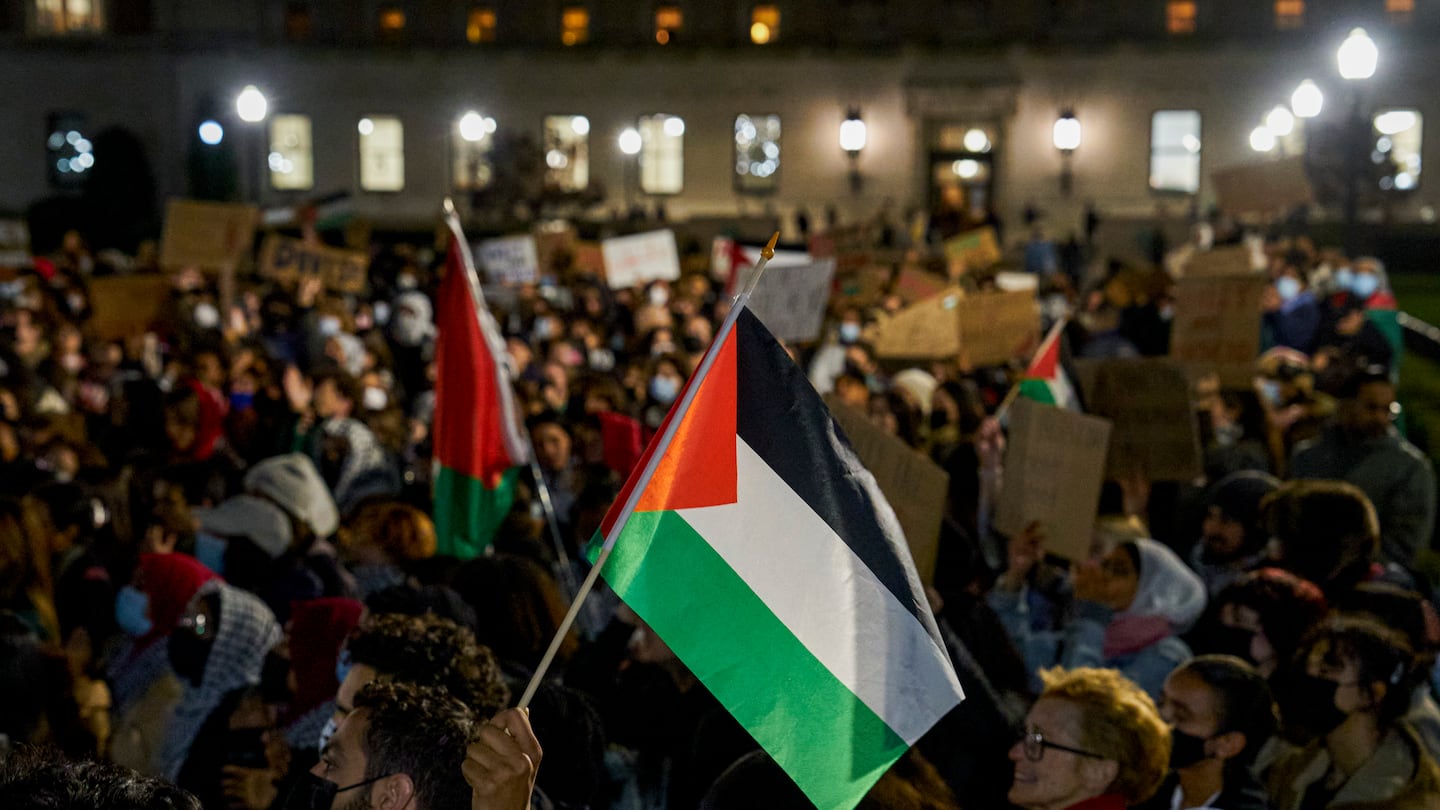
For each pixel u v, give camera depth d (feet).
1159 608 17.38
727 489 9.85
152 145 146.30
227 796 15.71
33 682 15.81
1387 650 13.55
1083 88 140.56
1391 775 13.57
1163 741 11.74
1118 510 22.36
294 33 147.74
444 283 21.62
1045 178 141.90
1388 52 135.13
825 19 144.05
